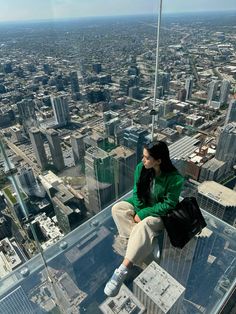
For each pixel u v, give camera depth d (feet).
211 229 8.64
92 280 7.12
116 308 6.47
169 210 6.47
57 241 8.35
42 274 7.52
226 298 7.00
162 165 6.34
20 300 6.94
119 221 7.51
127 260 6.24
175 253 7.18
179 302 6.25
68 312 6.74
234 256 7.84
